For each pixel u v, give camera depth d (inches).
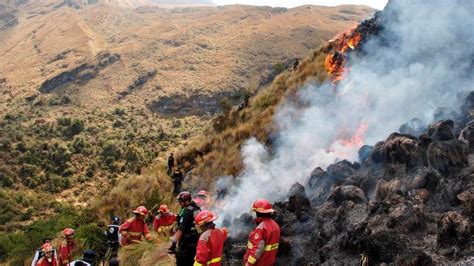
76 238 442.3
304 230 277.9
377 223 226.5
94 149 2881.4
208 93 4734.3
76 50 6870.1
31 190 2342.5
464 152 277.3
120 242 358.6
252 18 7500.0
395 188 265.0
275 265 249.0
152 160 2372.0
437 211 242.7
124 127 3779.5
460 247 195.5
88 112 4483.3
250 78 5032.0
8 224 1727.4
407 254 193.5
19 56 7485.2
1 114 4837.6
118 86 5216.5
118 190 721.0
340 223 256.4
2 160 2637.8
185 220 231.5
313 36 5994.1
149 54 6048.2
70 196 2279.8
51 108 4785.9
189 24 7726.4
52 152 2743.6
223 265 262.7
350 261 219.8
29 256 617.9
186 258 228.8
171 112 4534.9
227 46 5969.5
